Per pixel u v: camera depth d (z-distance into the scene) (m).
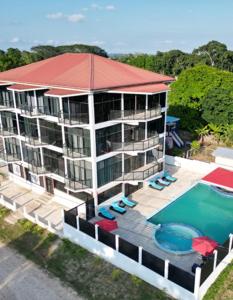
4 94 34.97
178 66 138.38
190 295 19.42
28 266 24.06
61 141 30.14
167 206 31.91
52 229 28.00
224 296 20.09
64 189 32.59
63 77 28.77
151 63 147.00
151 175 33.12
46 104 30.16
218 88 50.81
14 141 36.41
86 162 28.69
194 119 53.31
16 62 81.69
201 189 35.66
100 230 23.61
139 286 21.33
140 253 21.31
